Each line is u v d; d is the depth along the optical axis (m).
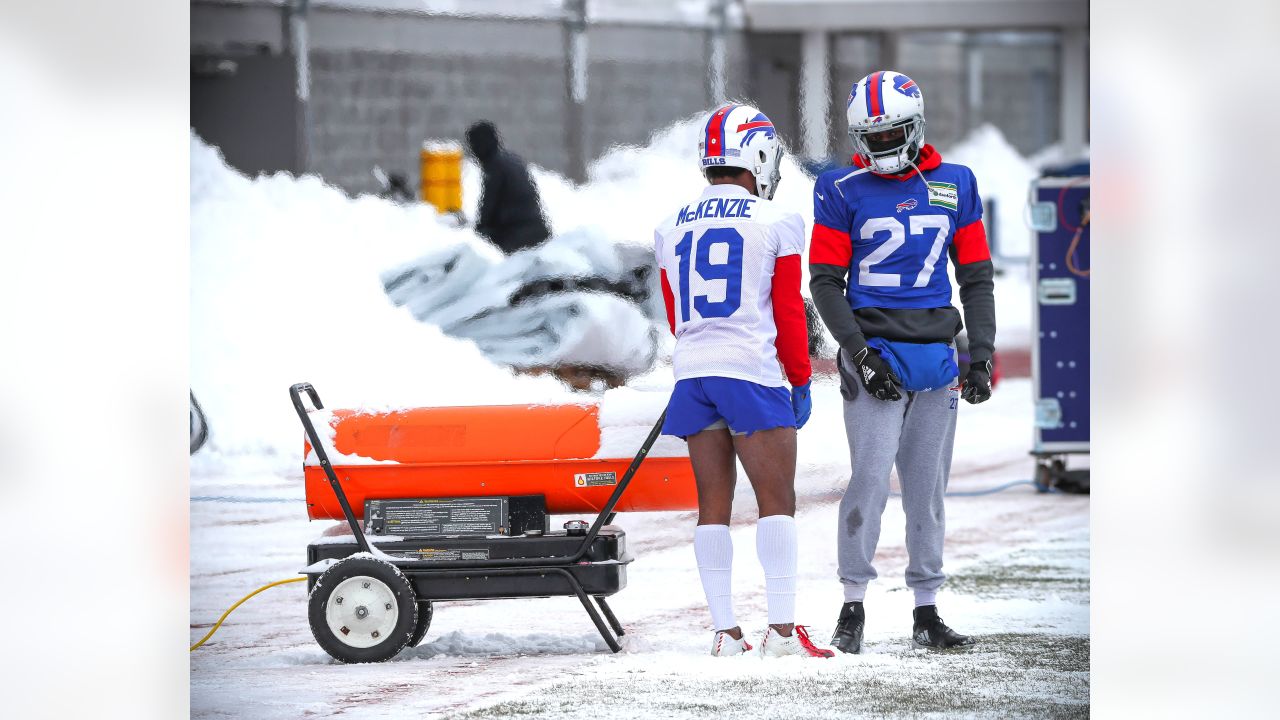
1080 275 31.56
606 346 39.19
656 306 41.19
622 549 18.05
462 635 18.50
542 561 17.52
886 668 16.30
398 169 69.69
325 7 68.19
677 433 16.94
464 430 17.89
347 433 17.97
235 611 21.03
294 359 38.41
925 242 17.41
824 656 16.89
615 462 17.72
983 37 91.88
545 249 41.88
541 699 15.11
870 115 17.03
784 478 16.84
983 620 19.09
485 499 17.86
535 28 72.50
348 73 69.38
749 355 16.61
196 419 35.41
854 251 17.64
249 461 34.78
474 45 71.81
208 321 39.50
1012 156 90.62
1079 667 16.33
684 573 23.44
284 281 40.62
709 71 76.12
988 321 17.73
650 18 75.38
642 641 18.28
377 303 41.16
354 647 17.28
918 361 17.19
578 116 73.62
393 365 38.66
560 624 19.53
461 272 41.44
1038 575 22.39
